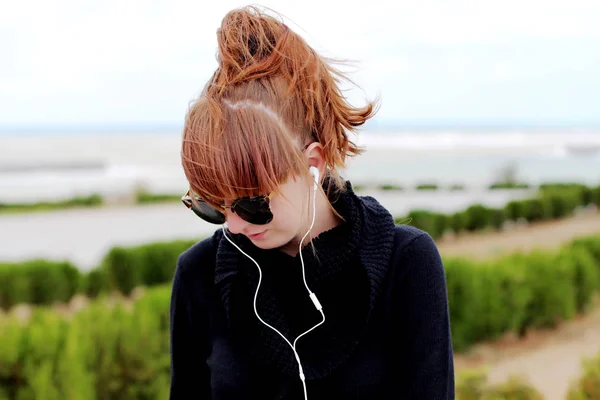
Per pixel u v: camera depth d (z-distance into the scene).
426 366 1.28
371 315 1.30
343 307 1.30
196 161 1.12
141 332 4.32
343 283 1.30
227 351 1.38
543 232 17.73
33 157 61.47
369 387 1.28
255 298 1.29
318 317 1.30
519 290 7.74
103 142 87.19
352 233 1.29
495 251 11.92
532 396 3.81
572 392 3.91
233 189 1.12
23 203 27.64
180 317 1.48
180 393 1.53
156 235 18.03
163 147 73.38
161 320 4.79
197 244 1.52
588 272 8.66
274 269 1.33
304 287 1.31
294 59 1.17
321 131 1.21
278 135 1.11
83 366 3.93
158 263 11.30
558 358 7.12
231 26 1.21
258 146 1.10
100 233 18.77
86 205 28.58
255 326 1.34
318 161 1.22
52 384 3.72
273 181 1.11
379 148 67.94
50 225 20.95
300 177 1.17
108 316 4.42
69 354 3.79
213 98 1.15
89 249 15.89
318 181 1.19
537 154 61.78
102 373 4.17
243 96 1.14
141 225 20.47
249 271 1.35
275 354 1.29
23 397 3.69
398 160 54.00
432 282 1.31
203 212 1.29
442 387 1.28
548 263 8.10
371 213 1.35
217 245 1.47
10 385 3.69
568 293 8.17
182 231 18.78
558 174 44.31
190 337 1.49
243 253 1.34
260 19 1.21
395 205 22.61
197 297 1.45
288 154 1.12
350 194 1.34
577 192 21.69
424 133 109.19
